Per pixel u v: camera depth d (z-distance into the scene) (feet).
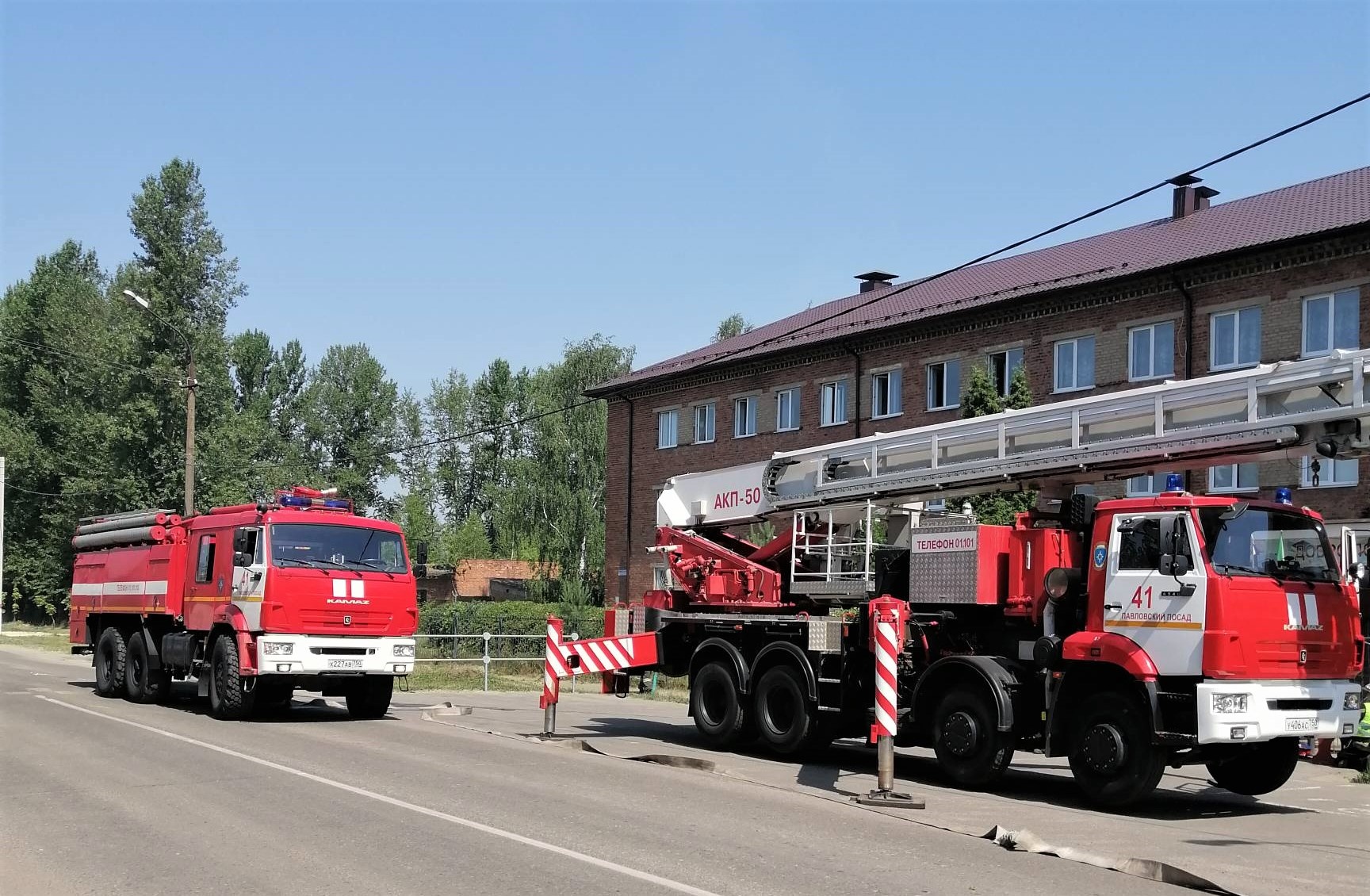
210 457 165.07
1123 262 101.50
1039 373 105.91
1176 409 40.11
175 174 171.83
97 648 73.00
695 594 57.93
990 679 40.70
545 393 196.75
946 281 127.54
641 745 52.13
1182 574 36.83
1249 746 39.81
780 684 49.44
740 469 58.03
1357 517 78.74
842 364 127.24
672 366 155.63
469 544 250.16
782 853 27.73
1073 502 41.34
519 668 107.24
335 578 56.65
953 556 44.24
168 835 28.94
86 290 209.15
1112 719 37.99
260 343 287.07
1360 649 39.22
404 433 302.04
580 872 25.17
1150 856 29.48
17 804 33.19
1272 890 26.04
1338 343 84.28
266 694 61.67
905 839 30.12
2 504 177.17
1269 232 91.20
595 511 187.42
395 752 44.96
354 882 24.31
